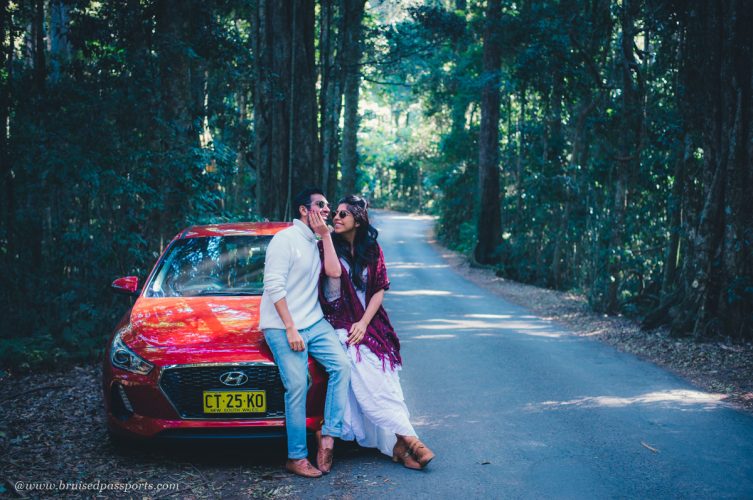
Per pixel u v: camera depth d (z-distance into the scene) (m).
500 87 25.12
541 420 5.38
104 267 9.32
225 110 16.23
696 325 9.28
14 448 4.68
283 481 4.09
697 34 9.71
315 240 4.44
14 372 7.05
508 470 4.23
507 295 17.47
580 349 8.91
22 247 9.39
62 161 8.47
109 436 4.66
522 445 4.73
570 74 16.34
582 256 19.94
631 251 15.45
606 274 14.00
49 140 8.75
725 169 9.30
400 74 30.41
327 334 4.34
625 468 4.24
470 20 27.27
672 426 5.20
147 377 4.22
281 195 15.87
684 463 4.33
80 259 9.22
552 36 15.68
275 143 15.84
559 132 20.48
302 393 4.18
